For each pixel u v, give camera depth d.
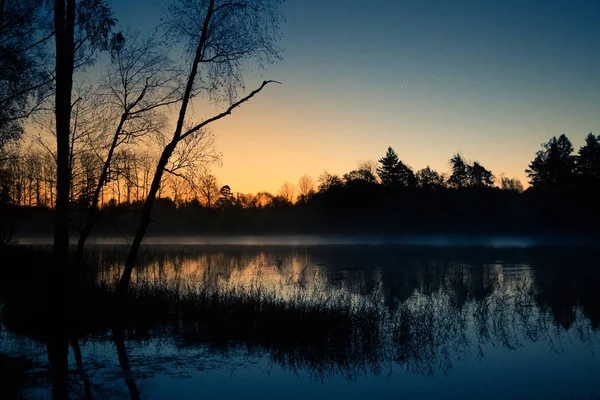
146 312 16.75
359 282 25.34
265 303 16.95
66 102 16.47
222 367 11.52
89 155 19.25
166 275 25.80
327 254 48.31
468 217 85.62
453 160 96.88
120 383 10.23
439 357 12.48
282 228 99.81
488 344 13.70
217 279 25.25
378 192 89.81
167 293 18.83
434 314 17.00
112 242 67.38
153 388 9.96
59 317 15.67
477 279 26.56
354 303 17.89
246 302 17.20
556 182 86.69
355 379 10.83
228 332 14.66
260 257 44.75
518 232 82.25
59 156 16.31
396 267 33.72
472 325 15.77
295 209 108.12
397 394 9.84
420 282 25.55
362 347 13.24
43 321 15.62
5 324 16.06
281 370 11.41
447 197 89.12
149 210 17.62
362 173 92.06
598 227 77.50
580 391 9.94
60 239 16.11
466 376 10.98
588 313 17.48
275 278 27.34
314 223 96.44
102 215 19.14
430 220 86.12
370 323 14.92
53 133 18.91
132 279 23.62
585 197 80.25
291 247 63.59
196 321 16.19
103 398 9.32
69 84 16.62
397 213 87.88
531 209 84.25
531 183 91.19
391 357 12.59
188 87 17.91
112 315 16.61
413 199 88.81
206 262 38.38
